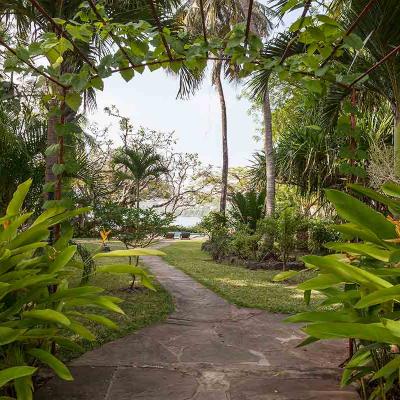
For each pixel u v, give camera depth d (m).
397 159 3.01
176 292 5.38
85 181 4.70
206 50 2.10
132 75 2.29
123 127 11.55
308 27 1.91
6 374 1.41
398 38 2.81
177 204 16.16
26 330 1.78
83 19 2.17
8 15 4.16
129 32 2.09
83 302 2.06
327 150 7.43
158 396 2.19
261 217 9.93
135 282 5.89
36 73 2.18
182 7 8.80
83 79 2.21
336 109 3.91
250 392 2.25
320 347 3.10
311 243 9.12
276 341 3.25
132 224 5.34
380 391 1.92
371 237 1.85
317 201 9.48
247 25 1.96
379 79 3.15
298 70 2.29
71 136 3.69
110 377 2.44
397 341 1.26
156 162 9.77
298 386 2.33
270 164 8.82
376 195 2.01
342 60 3.18
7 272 2.00
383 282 1.59
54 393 2.20
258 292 5.33
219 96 13.84
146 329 3.53
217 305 4.61
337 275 1.67
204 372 2.55
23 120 4.27
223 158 13.78
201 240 19.11
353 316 1.69
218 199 18.16
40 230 2.12
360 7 2.77
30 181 2.20
